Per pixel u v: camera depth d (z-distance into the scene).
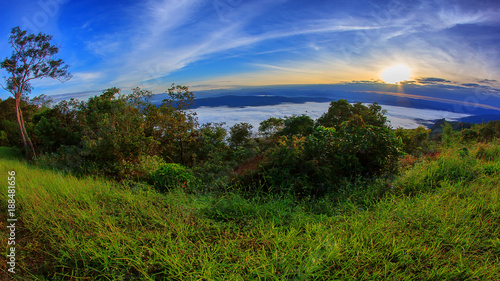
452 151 5.79
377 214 3.13
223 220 3.35
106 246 2.60
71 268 2.46
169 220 3.18
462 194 3.62
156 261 2.39
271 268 2.19
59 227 3.09
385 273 2.11
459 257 2.28
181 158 14.13
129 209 3.65
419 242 2.54
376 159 4.87
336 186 4.36
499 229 2.77
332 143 5.04
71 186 4.59
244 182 4.79
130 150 6.59
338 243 2.44
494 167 4.47
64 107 19.55
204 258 2.37
